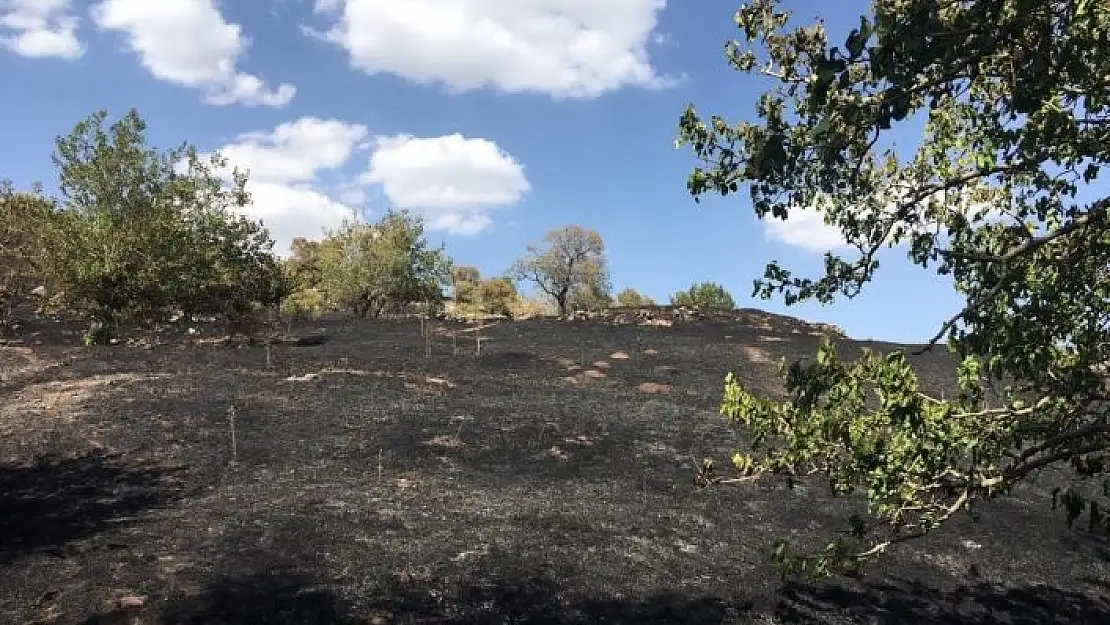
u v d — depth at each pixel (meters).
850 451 4.59
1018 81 3.01
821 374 4.24
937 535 9.52
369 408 13.91
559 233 49.44
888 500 4.70
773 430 5.02
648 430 13.89
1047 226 4.22
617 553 8.00
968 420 4.45
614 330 28.17
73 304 16.33
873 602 7.41
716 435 13.88
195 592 6.24
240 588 6.35
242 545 7.30
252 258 18.55
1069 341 4.16
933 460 4.39
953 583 8.12
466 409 14.43
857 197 4.56
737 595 7.22
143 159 16.89
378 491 9.45
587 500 9.96
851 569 4.88
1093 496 11.66
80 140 16.42
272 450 11.06
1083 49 2.95
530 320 31.16
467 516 8.73
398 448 11.55
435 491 9.70
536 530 8.47
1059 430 4.27
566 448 12.37
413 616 6.15
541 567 7.38
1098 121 3.29
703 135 3.97
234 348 20.16
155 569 6.67
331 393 14.97
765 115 4.04
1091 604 7.84
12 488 8.98
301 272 35.34
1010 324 3.69
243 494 9.08
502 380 18.28
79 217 16.22
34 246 16.23
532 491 10.20
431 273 30.92
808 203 3.99
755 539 8.95
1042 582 8.35
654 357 22.52
